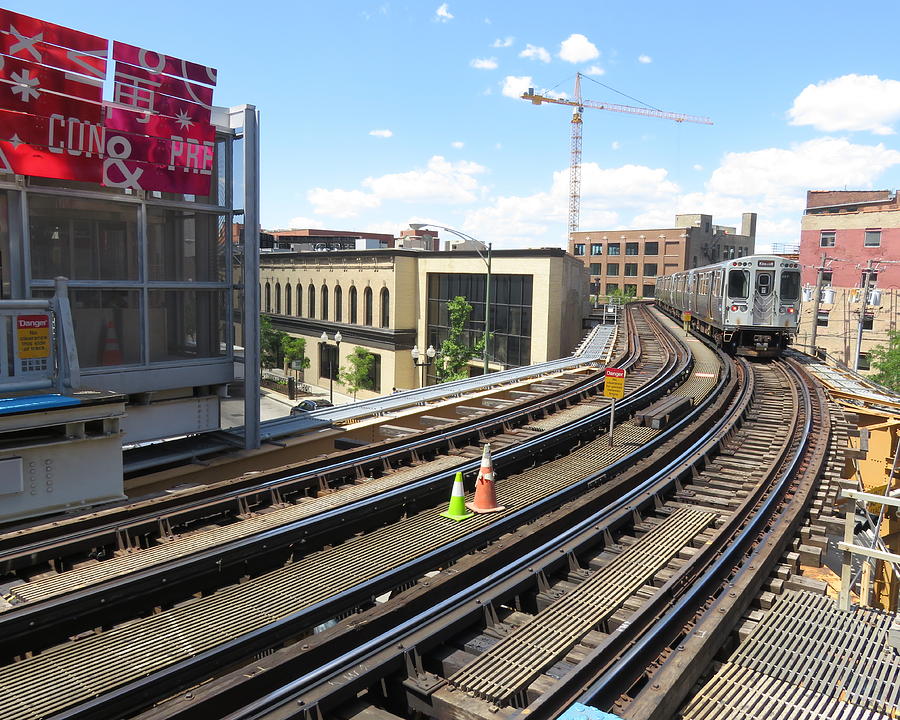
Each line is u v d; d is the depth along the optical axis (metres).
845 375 22.17
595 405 14.45
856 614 5.81
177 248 10.30
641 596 5.68
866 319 51.72
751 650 4.97
